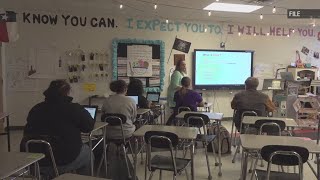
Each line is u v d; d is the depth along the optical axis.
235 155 4.70
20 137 6.05
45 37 6.77
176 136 2.89
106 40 7.11
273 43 8.25
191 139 3.13
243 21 7.77
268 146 2.55
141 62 7.29
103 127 3.56
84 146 3.19
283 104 6.45
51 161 2.65
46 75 6.82
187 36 7.61
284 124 3.86
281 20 7.55
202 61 7.70
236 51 7.90
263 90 7.27
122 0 5.54
